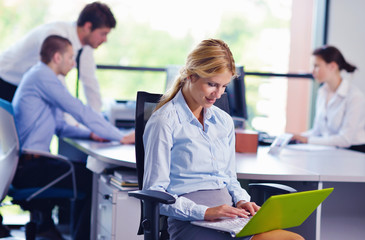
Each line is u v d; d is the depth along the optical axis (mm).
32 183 2855
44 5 8531
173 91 2027
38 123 3168
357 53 5246
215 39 1899
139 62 9070
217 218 1864
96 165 2842
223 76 1841
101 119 3293
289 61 5676
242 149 3043
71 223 3688
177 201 1855
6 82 3863
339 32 5270
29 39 3834
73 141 3352
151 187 1851
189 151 1943
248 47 8289
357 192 2684
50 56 3227
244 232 1681
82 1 8320
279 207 1672
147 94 2121
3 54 3904
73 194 2934
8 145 2770
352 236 2691
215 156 2008
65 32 3791
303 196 1730
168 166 1902
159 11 8984
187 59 1920
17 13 8492
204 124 2029
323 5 5305
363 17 5219
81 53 4027
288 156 2971
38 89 3168
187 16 8867
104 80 8992
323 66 4074
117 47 9039
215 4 8586
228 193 2035
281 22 7934
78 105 3223
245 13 8320
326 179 2266
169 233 1990
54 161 2959
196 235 1849
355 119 3936
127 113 4055
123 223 2490
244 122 3377
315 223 2316
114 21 3811
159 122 1919
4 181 2742
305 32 5594
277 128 5867
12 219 4090
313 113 5461
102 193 2762
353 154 3219
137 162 2045
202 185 1962
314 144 3824
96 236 3006
